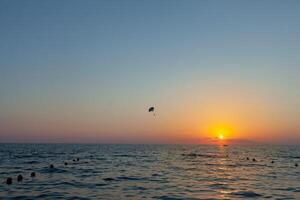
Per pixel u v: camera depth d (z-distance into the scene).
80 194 26.05
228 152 123.00
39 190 27.72
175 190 28.30
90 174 39.88
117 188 29.12
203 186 30.72
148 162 62.41
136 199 24.23
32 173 37.84
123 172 42.69
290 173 43.97
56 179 34.78
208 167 51.91
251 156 91.94
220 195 26.12
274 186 31.38
